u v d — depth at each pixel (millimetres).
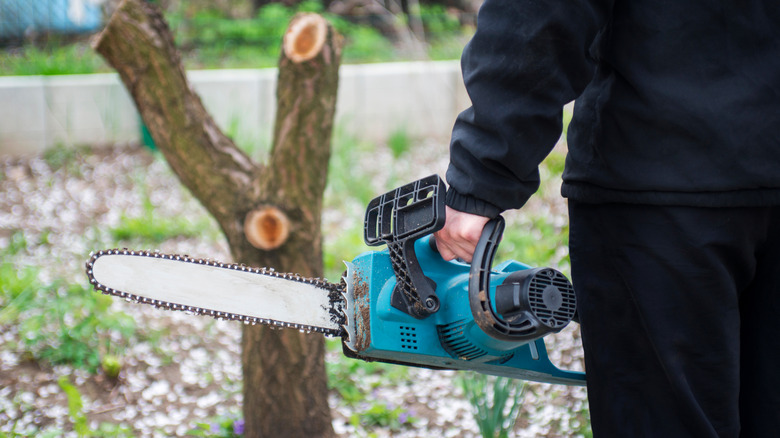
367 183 6055
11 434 2748
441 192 1398
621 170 1396
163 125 2371
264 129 6789
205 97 6883
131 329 3525
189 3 9492
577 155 1506
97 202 5609
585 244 1510
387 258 1586
